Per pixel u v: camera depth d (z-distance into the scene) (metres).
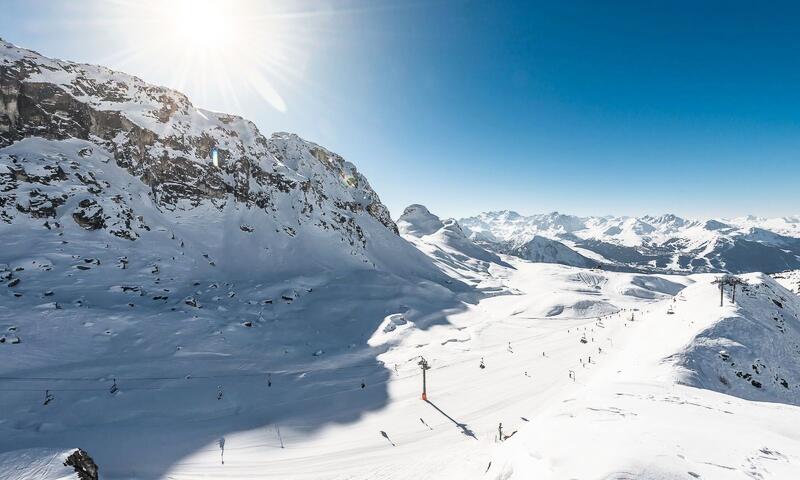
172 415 36.72
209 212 111.62
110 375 42.41
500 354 58.62
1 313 48.25
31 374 40.19
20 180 78.12
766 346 45.62
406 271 148.12
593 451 12.55
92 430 31.98
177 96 129.62
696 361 41.12
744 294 60.19
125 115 107.94
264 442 33.03
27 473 17.27
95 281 66.56
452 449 30.06
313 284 93.12
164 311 60.19
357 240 145.00
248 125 154.12
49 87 96.81
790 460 12.93
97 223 80.00
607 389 25.55
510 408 38.66
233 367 49.44
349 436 34.56
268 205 127.44
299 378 48.12
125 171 101.31
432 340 69.06
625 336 63.03
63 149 93.50
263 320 67.44
